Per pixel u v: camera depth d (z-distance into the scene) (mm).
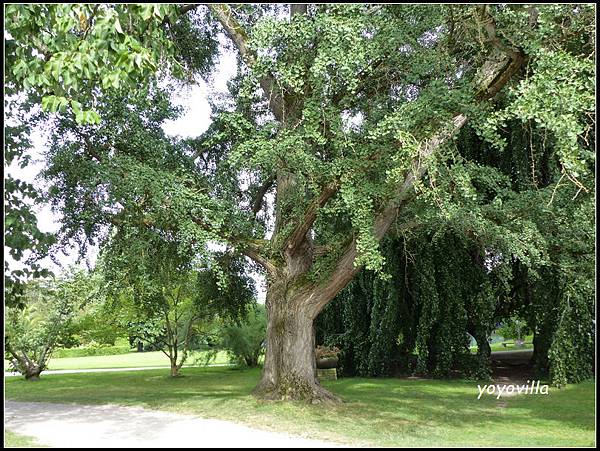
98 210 11469
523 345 34375
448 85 8867
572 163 6156
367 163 9102
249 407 10039
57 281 18609
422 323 15984
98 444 7172
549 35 7188
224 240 10781
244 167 9547
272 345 11289
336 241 10898
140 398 12117
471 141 16375
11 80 7270
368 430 8180
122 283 13055
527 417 9344
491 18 7527
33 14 6414
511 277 13867
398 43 9039
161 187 10383
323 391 10836
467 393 12453
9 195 7496
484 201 15211
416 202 10344
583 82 6473
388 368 16859
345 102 9992
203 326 21109
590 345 14008
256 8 11562
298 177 9523
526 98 6219
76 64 6094
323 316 18188
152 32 7250
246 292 16391
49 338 18531
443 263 16109
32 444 7113
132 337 23000
